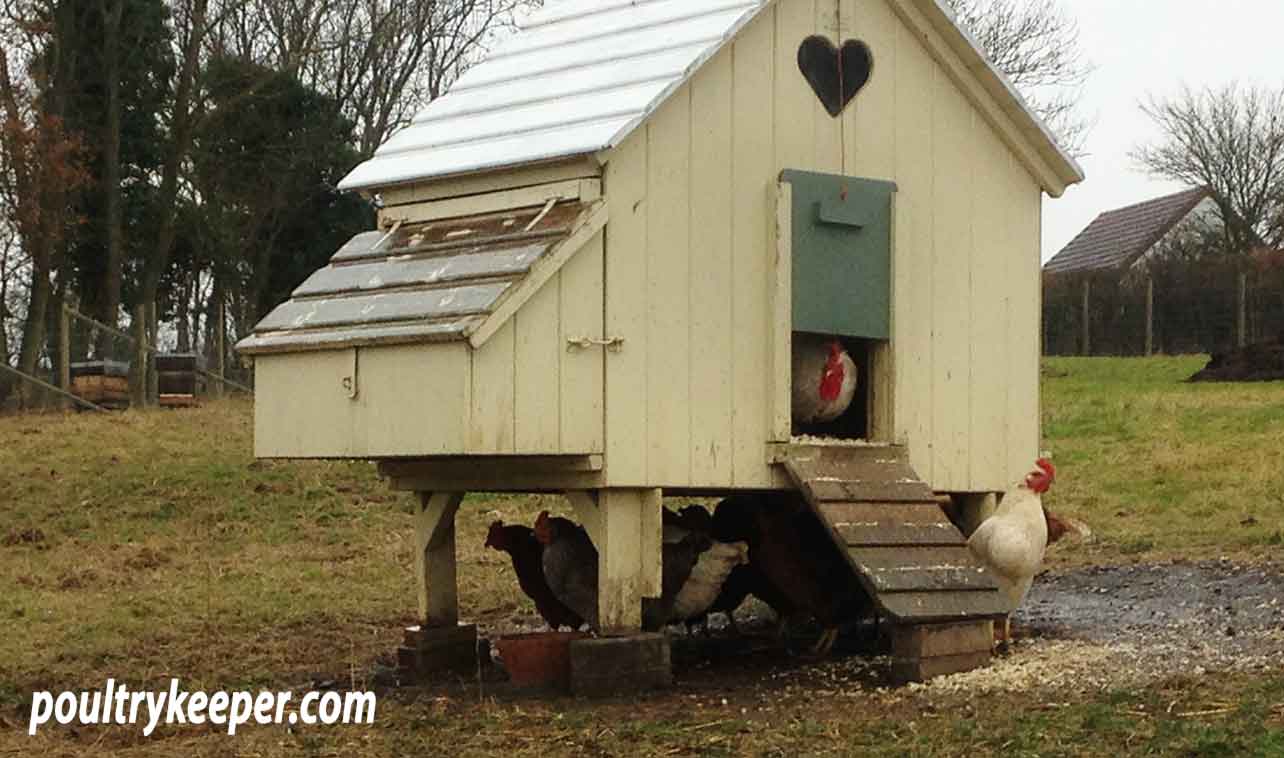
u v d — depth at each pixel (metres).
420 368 10.98
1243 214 59.50
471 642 13.08
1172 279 42.53
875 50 12.85
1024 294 13.73
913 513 12.18
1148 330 42.53
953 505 13.73
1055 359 40.34
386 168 12.80
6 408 34.25
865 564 11.48
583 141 11.38
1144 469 22.28
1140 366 37.12
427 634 12.87
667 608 12.38
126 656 14.02
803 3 12.48
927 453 13.01
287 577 18.06
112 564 18.94
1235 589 14.92
